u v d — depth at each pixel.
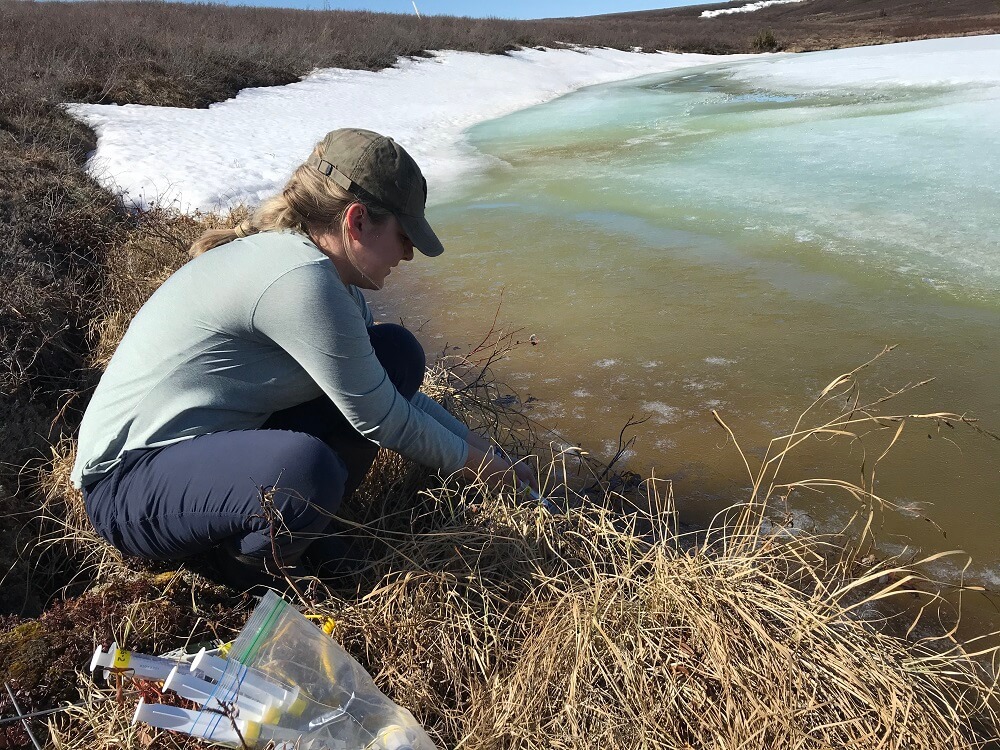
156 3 21.75
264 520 1.67
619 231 5.46
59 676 1.70
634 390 3.26
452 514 2.08
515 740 1.56
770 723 1.51
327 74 14.58
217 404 1.74
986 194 5.45
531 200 6.64
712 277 4.43
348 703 1.50
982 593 2.09
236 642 1.48
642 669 1.65
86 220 4.42
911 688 1.60
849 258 4.53
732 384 3.24
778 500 2.51
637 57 26.69
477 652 1.76
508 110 14.04
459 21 28.11
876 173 6.29
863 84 12.42
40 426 2.73
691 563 1.87
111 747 1.54
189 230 4.65
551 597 1.88
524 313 4.14
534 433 2.95
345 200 1.67
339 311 1.65
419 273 4.93
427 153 9.58
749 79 16.22
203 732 1.39
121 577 2.02
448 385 2.89
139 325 1.76
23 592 2.11
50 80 9.38
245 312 1.65
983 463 2.62
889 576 2.14
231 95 11.67
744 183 6.43
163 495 1.70
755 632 1.70
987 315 3.67
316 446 1.69
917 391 3.07
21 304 3.27
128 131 7.91
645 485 2.61
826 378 3.23
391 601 1.82
